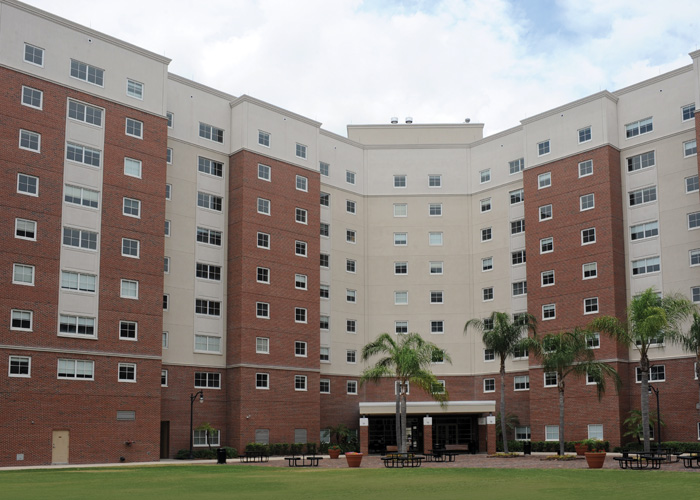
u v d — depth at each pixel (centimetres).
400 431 5606
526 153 6975
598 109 6469
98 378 5281
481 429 6662
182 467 4759
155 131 5866
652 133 6253
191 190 6294
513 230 7156
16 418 4872
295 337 6581
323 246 7231
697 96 5844
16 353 4925
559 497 2598
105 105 5591
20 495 2789
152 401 5538
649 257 6138
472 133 8031
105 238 5459
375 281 7488
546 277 6656
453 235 7512
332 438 6856
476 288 7369
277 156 6738
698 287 5819
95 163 5488
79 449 5116
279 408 6350
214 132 6538
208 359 6188
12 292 4959
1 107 5050
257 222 6481
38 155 5191
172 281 6062
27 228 5084
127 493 2864
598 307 6234
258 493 2844
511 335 5578
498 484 3177
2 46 5106
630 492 2728
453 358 7275
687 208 5962
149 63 5919
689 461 4184
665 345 5941
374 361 7256
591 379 6131
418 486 3127
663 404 5878
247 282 6325
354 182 7606
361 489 3000
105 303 5394
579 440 6131
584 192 6475
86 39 5559
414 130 8075
